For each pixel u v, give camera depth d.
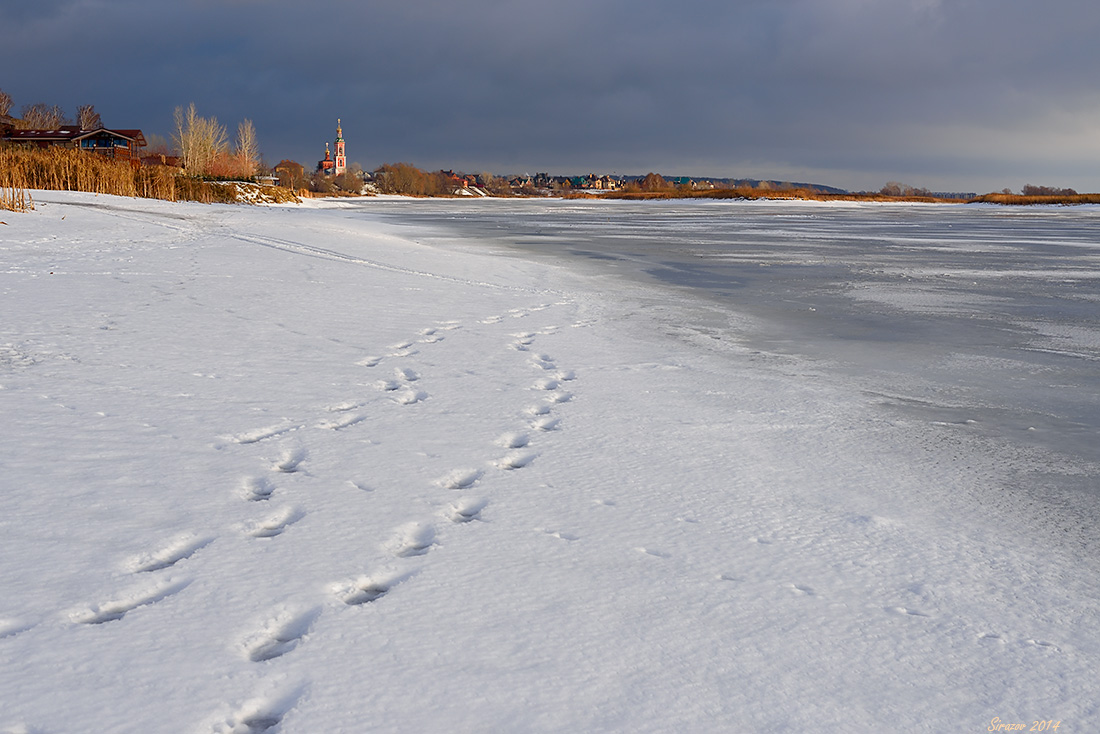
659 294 13.72
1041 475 5.11
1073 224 45.47
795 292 14.28
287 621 3.03
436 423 5.76
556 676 2.71
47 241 18.39
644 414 6.27
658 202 102.06
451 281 14.09
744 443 5.60
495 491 4.48
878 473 5.07
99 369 6.86
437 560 3.57
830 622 3.16
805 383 7.52
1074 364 8.52
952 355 8.93
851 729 2.50
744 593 3.38
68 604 3.05
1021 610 3.34
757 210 71.88
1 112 105.31
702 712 2.55
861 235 33.16
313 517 3.99
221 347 7.97
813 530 4.11
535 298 12.61
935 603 3.37
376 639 2.90
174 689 2.55
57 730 2.34
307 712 2.47
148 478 4.43
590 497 4.45
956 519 4.35
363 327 9.41
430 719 2.46
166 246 18.36
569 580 3.43
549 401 6.54
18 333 8.17
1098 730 2.53
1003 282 16.12
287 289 12.09
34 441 4.94
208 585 3.25
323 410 5.96
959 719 2.57
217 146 84.75
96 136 72.88
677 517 4.21
